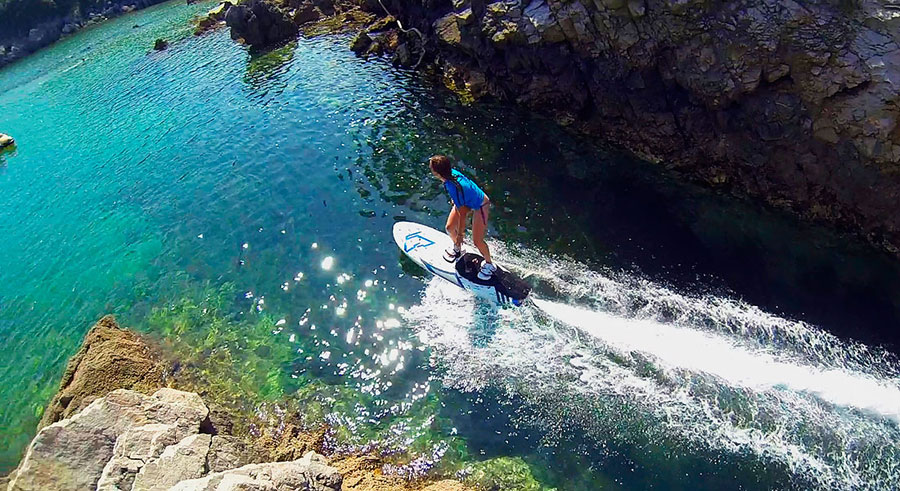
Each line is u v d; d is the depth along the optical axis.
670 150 16.09
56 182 18.95
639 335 11.03
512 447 9.26
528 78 19.19
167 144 20.11
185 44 32.38
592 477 8.76
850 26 12.11
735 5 13.36
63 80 30.45
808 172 13.50
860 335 10.81
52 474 7.81
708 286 12.22
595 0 15.43
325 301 12.41
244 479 7.39
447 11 22.94
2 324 13.08
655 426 9.35
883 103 11.78
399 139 18.45
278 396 10.41
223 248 14.34
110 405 8.81
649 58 15.28
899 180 12.12
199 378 10.88
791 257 12.76
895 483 8.27
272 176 17.06
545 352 10.80
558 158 16.84
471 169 16.61
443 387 10.32
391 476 8.95
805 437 8.99
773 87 13.42
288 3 32.78
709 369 10.26
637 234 13.77
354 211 15.13
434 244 13.20
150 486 7.52
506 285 11.84
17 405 11.05
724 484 8.49
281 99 22.36
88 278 14.09
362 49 26.38
